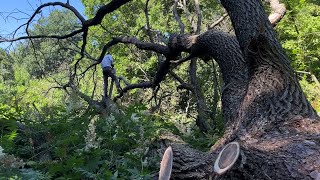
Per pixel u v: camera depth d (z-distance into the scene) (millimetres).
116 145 4633
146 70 18047
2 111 6141
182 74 13867
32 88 12727
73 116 5812
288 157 3533
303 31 10945
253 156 3531
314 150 3602
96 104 7375
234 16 5066
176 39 7168
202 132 7336
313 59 11344
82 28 7887
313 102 11039
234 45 6008
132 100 11125
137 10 16766
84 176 3859
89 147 4160
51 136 4859
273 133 4152
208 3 14227
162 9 16984
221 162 3125
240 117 4637
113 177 3680
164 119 7320
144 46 8047
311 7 11289
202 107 8516
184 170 3852
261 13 4988
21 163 3148
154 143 4836
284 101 4543
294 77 4867
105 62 9609
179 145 4184
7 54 8953
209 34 6375
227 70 5848
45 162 3957
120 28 16125
